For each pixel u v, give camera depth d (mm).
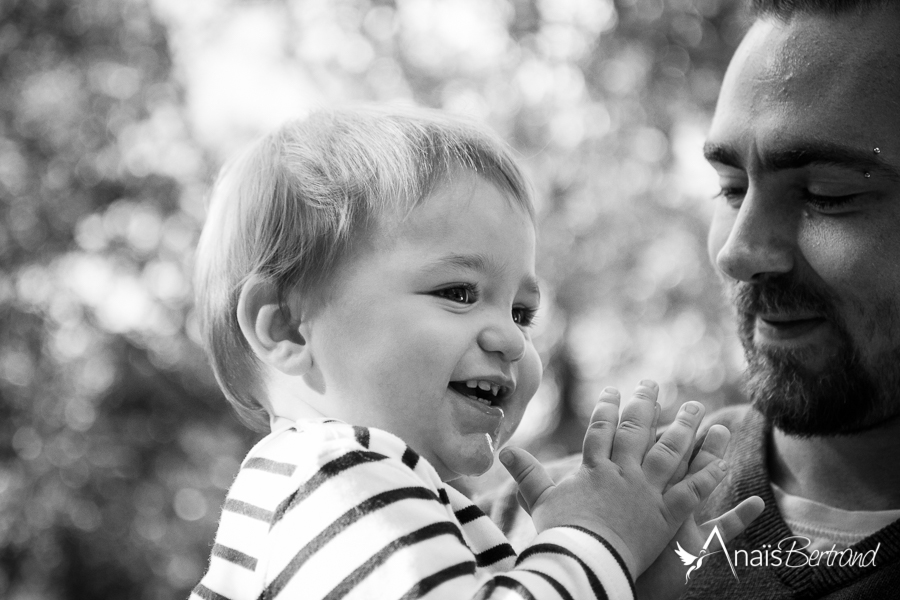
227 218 1684
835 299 1503
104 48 7125
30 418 6730
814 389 1534
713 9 6746
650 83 6832
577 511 1326
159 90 7137
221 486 7008
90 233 7012
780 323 1570
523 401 1590
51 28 7035
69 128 7043
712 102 6688
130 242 6977
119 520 6781
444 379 1461
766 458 1742
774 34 1582
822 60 1504
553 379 7262
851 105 1469
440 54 7086
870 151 1456
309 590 1227
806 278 1527
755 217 1567
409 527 1235
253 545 1315
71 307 6867
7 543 6602
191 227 7051
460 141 1635
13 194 6926
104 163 7055
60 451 6766
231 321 1628
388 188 1523
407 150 1578
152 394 6816
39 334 6797
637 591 1339
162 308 6926
